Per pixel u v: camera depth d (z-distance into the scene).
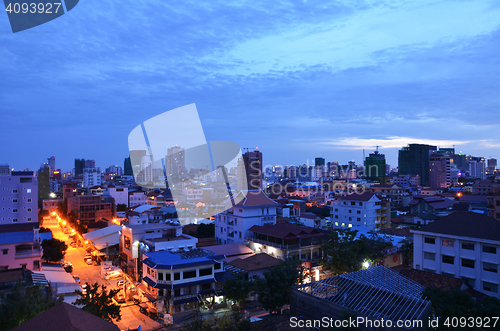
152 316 40.41
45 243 64.81
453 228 41.78
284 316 33.53
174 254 46.56
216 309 42.28
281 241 55.28
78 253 76.12
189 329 29.75
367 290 32.81
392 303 30.58
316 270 53.19
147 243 51.09
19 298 26.80
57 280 45.78
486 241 37.88
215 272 44.88
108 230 74.62
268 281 37.34
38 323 17.22
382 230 70.25
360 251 49.47
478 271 38.69
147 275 44.72
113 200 103.44
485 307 26.02
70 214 102.19
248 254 57.56
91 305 29.94
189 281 42.03
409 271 41.69
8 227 58.84
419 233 44.53
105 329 17.16
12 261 50.38
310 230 56.78
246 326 29.33
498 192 86.31
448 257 41.69
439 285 37.72
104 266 61.25
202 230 75.75
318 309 32.19
